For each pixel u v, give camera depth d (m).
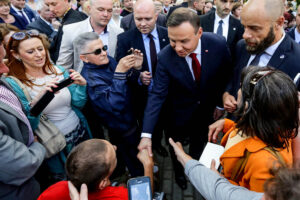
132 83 2.29
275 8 1.51
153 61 2.78
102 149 1.08
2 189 1.35
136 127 2.36
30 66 1.85
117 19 5.14
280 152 0.98
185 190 2.62
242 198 0.84
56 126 1.95
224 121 1.62
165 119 2.68
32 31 1.87
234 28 4.00
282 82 0.91
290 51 1.67
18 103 1.52
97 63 2.01
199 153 2.59
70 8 3.39
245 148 1.02
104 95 1.99
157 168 2.66
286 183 0.54
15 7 5.20
